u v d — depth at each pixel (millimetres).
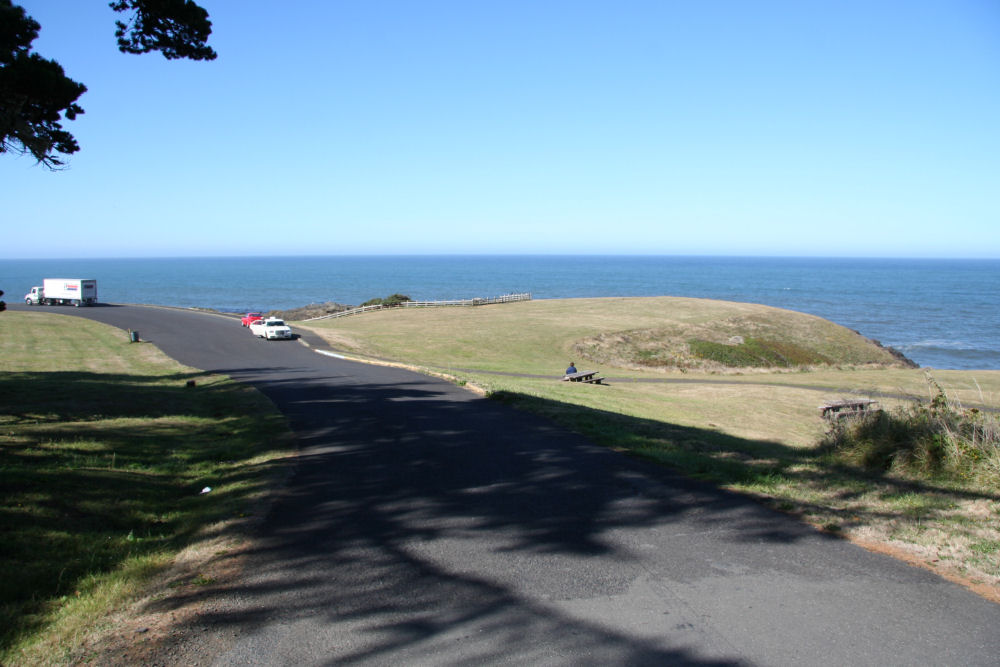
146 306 66375
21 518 6520
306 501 7395
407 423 12586
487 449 9969
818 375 38125
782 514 6527
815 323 53188
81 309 59281
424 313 59438
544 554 5609
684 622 4324
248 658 3971
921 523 6027
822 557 5391
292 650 4055
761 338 47312
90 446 10375
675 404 23266
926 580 4891
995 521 6023
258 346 36844
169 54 13336
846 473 8180
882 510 6457
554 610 4535
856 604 4535
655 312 57844
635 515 6609
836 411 20359
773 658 3848
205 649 4102
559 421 12492
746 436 17016
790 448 12328
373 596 4828
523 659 3885
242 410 15508
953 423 8547
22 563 5570
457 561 5492
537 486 7777
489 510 6898
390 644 4102
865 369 42156
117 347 35438
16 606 4836
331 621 4438
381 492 7703
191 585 5117
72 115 12273
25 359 30344
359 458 9625
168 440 11633
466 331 46781
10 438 10531
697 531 6094
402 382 20703
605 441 10367
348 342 40062
